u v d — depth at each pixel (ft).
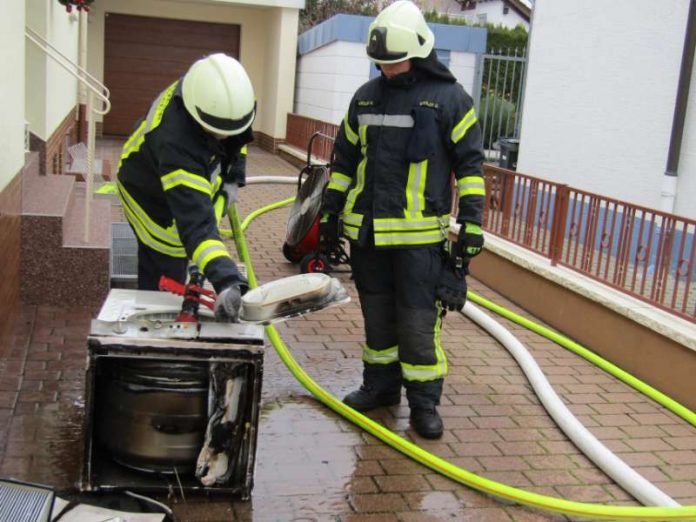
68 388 14.08
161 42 58.39
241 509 10.88
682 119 23.34
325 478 11.99
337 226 14.28
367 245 13.78
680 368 16.08
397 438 13.00
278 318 10.18
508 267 22.71
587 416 15.26
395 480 12.12
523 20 81.61
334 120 49.90
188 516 10.59
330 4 75.72
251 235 28.14
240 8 59.26
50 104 24.32
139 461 10.77
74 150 35.35
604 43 27.32
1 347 14.80
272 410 14.17
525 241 22.36
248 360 10.36
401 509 11.34
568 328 19.81
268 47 59.06
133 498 10.31
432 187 13.25
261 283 22.15
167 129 10.93
